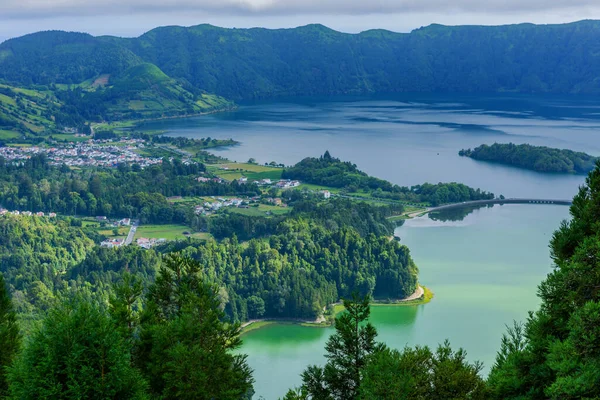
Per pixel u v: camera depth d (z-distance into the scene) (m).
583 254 64.56
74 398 58.41
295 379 180.00
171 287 91.56
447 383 66.31
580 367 57.72
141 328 81.81
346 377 78.19
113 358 61.25
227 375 75.25
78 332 60.72
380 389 65.50
